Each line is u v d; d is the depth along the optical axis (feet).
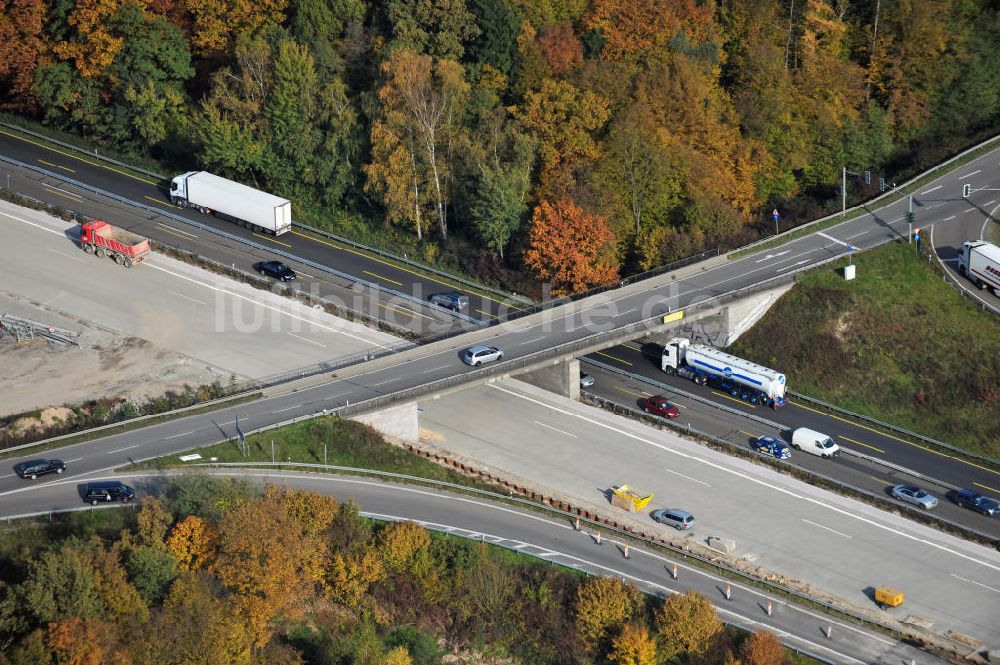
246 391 466.70
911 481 458.91
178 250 541.75
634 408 491.72
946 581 411.13
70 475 417.69
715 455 467.11
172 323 506.89
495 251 540.93
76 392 471.62
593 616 371.97
